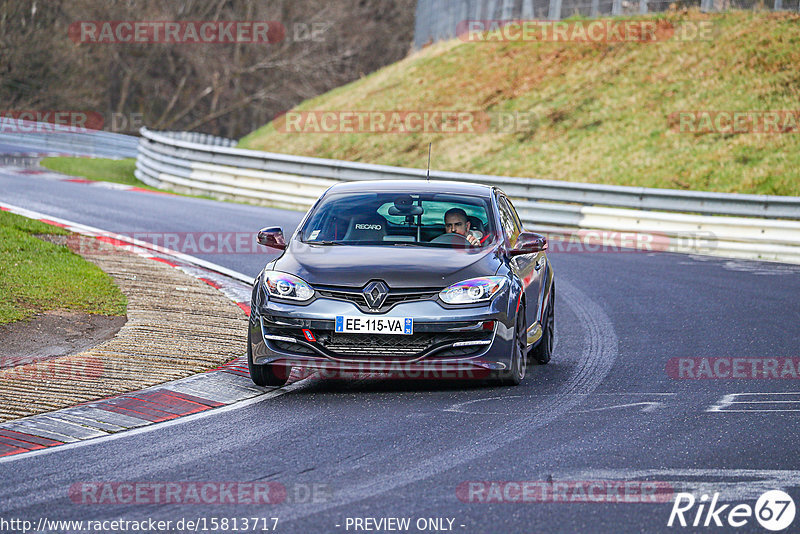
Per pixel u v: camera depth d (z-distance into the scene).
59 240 50.06
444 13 150.38
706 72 107.00
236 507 17.08
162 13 198.38
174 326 33.75
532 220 70.69
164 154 91.81
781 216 63.47
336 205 30.16
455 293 25.77
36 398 24.95
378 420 23.39
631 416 23.80
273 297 26.16
